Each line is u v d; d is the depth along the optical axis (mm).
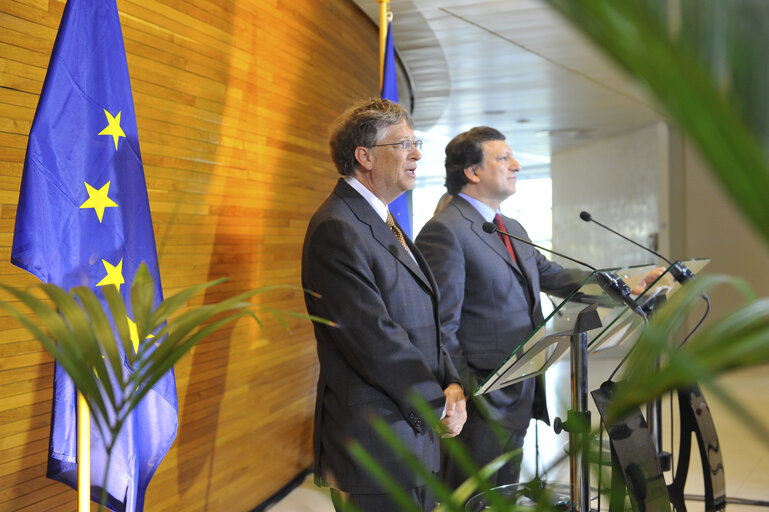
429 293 2127
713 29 271
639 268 2057
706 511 2451
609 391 1837
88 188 1735
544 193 14398
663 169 8711
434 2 4637
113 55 1815
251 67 3117
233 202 3008
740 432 4691
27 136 1972
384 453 1900
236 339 3068
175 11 2586
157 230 2520
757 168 281
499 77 6688
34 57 1994
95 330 1200
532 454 3344
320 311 1982
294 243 3605
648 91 295
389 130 2141
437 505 2092
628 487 1738
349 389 1956
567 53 5848
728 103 273
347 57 4363
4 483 1932
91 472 1765
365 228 2057
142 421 1887
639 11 281
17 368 1958
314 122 3824
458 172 2684
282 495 3570
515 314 2533
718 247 8211
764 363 341
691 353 365
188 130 2680
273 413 3477
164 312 1190
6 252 1919
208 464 2891
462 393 2047
